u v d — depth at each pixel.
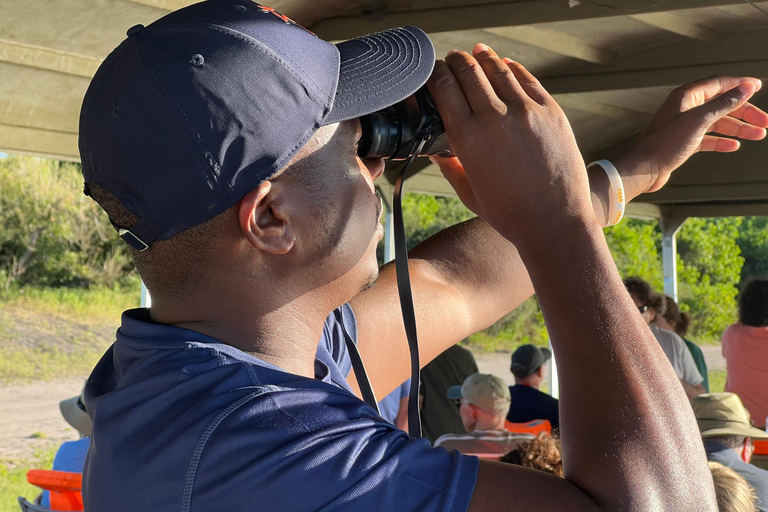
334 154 0.71
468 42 4.37
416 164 5.27
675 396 0.64
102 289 14.27
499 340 16.14
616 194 0.97
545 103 0.72
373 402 0.86
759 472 2.96
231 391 0.65
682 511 0.60
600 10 3.45
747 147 5.74
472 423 3.84
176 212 0.67
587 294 0.66
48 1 3.19
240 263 0.69
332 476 0.60
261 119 0.66
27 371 11.49
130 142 0.67
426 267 1.03
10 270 13.73
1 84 3.58
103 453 0.67
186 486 0.62
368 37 0.78
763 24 4.19
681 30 4.16
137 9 3.34
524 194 0.69
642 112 5.62
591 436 0.62
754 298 5.79
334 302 0.74
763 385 5.71
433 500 0.61
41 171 14.16
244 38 0.67
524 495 0.61
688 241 17.25
